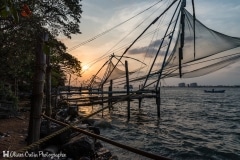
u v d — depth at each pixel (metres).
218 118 29.17
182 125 21.84
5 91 13.77
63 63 34.09
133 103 55.81
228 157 11.69
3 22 8.28
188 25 7.36
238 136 17.47
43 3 12.08
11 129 10.30
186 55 6.94
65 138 8.34
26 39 8.90
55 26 13.80
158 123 22.45
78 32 15.83
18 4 7.33
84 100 23.75
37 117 5.30
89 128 12.30
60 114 15.80
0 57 9.52
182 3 7.05
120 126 19.69
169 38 9.56
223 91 153.50
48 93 9.68
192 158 11.38
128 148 2.66
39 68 5.22
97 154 8.53
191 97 96.69
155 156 2.37
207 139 15.88
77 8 15.48
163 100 73.25
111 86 29.25
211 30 7.39
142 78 12.91
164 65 7.31
